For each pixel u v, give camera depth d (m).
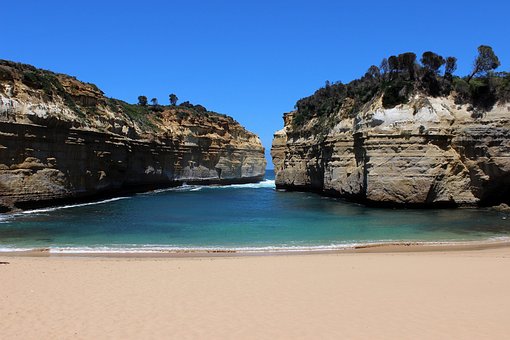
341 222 33.09
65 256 21.05
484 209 40.34
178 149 77.38
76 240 25.64
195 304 12.59
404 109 42.69
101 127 51.62
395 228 30.19
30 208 39.12
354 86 62.50
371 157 42.41
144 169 65.56
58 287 14.41
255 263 18.64
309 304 12.56
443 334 10.27
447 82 44.22
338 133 52.84
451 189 41.03
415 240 25.88
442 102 42.88
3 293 13.64
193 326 10.84
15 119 37.62
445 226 30.91
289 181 68.94
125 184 60.44
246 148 99.69
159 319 11.33
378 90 47.72
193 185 81.62
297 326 10.83
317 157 60.12
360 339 10.02
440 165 40.53
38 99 41.19
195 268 17.50
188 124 83.00
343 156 50.88
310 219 34.94
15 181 37.44
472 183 41.47
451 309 12.01
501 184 41.16
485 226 30.83
